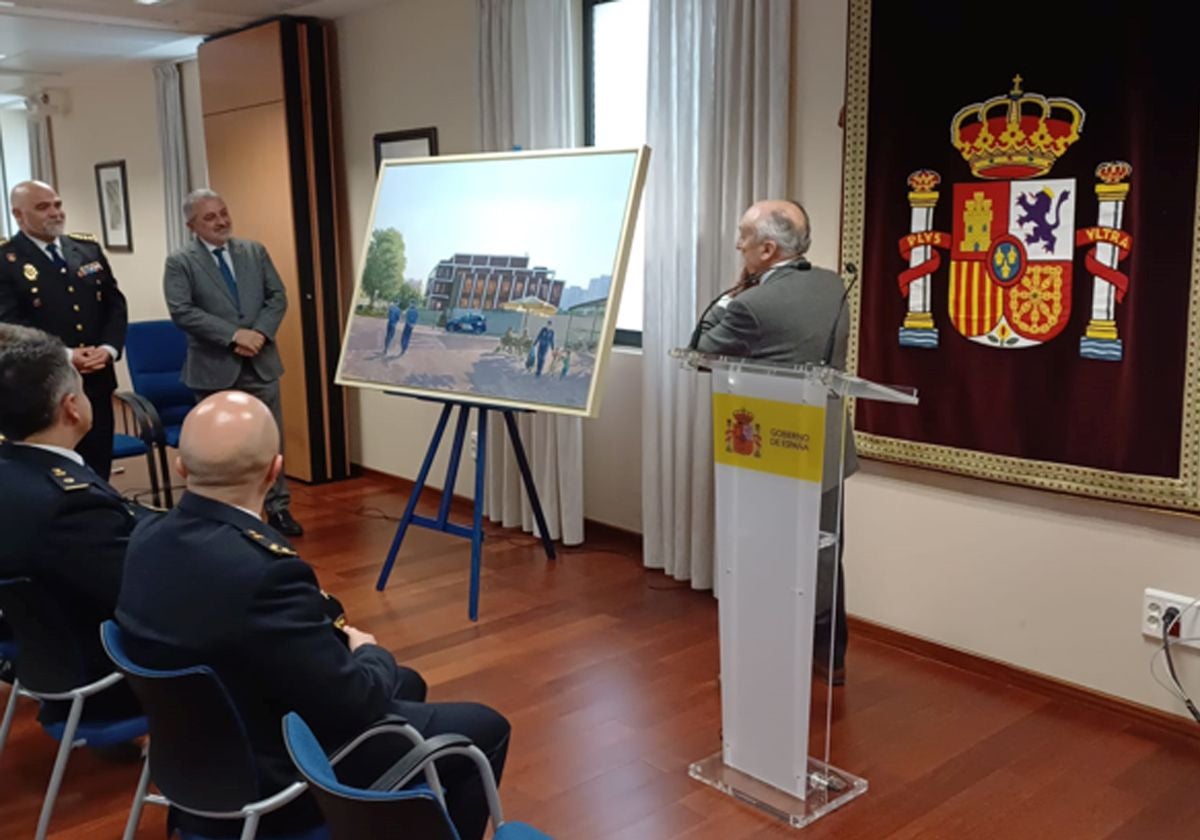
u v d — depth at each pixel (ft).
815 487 7.54
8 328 7.59
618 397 14.85
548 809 8.21
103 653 6.98
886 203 10.75
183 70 23.34
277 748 5.52
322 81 18.47
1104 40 9.00
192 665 5.32
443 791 6.05
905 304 10.73
